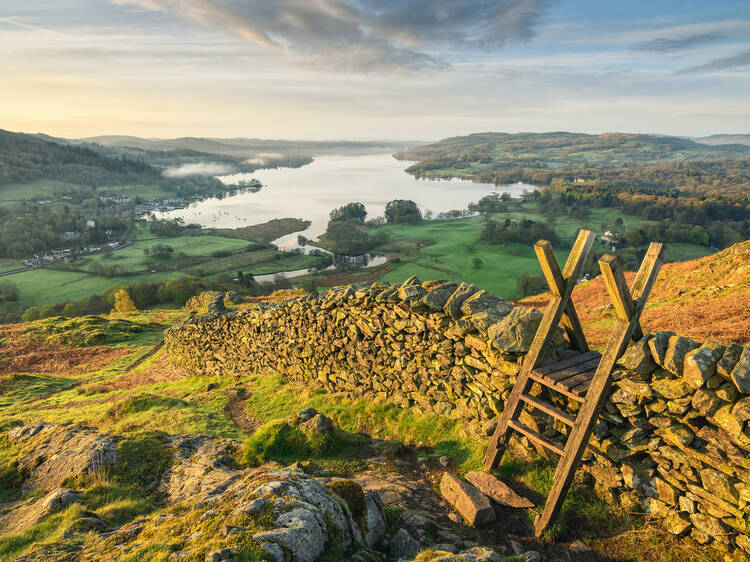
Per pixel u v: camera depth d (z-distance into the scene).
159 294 117.56
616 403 5.97
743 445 4.82
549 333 6.68
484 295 9.47
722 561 5.05
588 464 6.54
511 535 5.98
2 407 22.75
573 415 6.72
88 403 21.72
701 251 173.38
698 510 5.32
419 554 4.79
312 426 9.62
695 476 5.32
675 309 18.64
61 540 5.60
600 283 33.59
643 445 5.82
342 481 6.10
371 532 5.57
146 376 28.70
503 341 7.73
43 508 6.98
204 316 25.81
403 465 8.54
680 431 5.40
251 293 108.62
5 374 31.61
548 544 5.78
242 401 16.75
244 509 4.89
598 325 19.03
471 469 7.70
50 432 10.88
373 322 12.50
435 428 9.80
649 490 5.83
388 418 11.23
